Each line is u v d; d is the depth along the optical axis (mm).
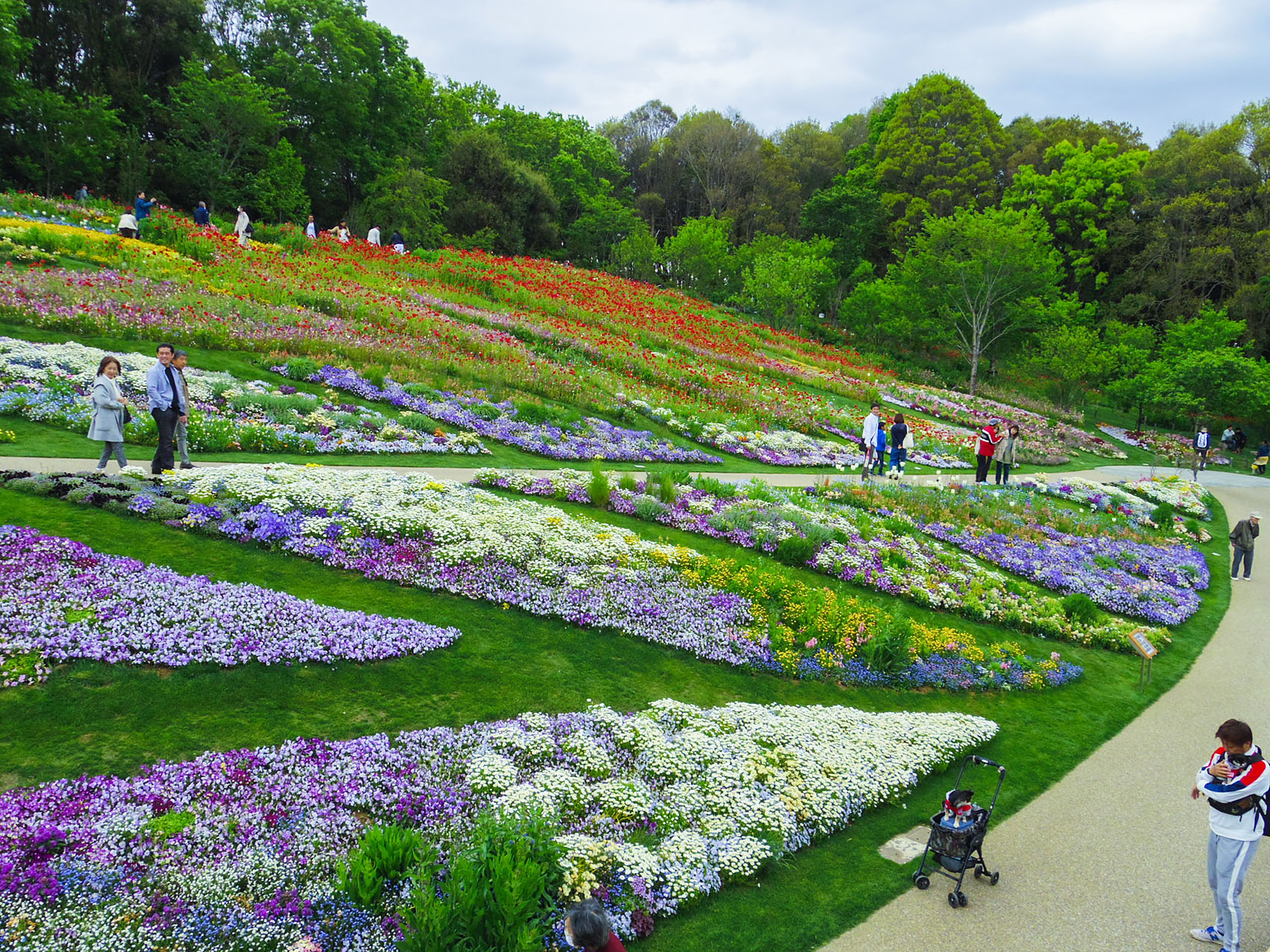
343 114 58719
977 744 10703
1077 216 70562
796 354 47906
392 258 39562
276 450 16469
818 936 6785
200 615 9102
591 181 86938
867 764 9414
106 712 7520
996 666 13250
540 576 12273
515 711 9164
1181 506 29766
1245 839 6699
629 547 14188
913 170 75500
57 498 11305
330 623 9648
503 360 27125
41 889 5512
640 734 9008
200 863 6082
